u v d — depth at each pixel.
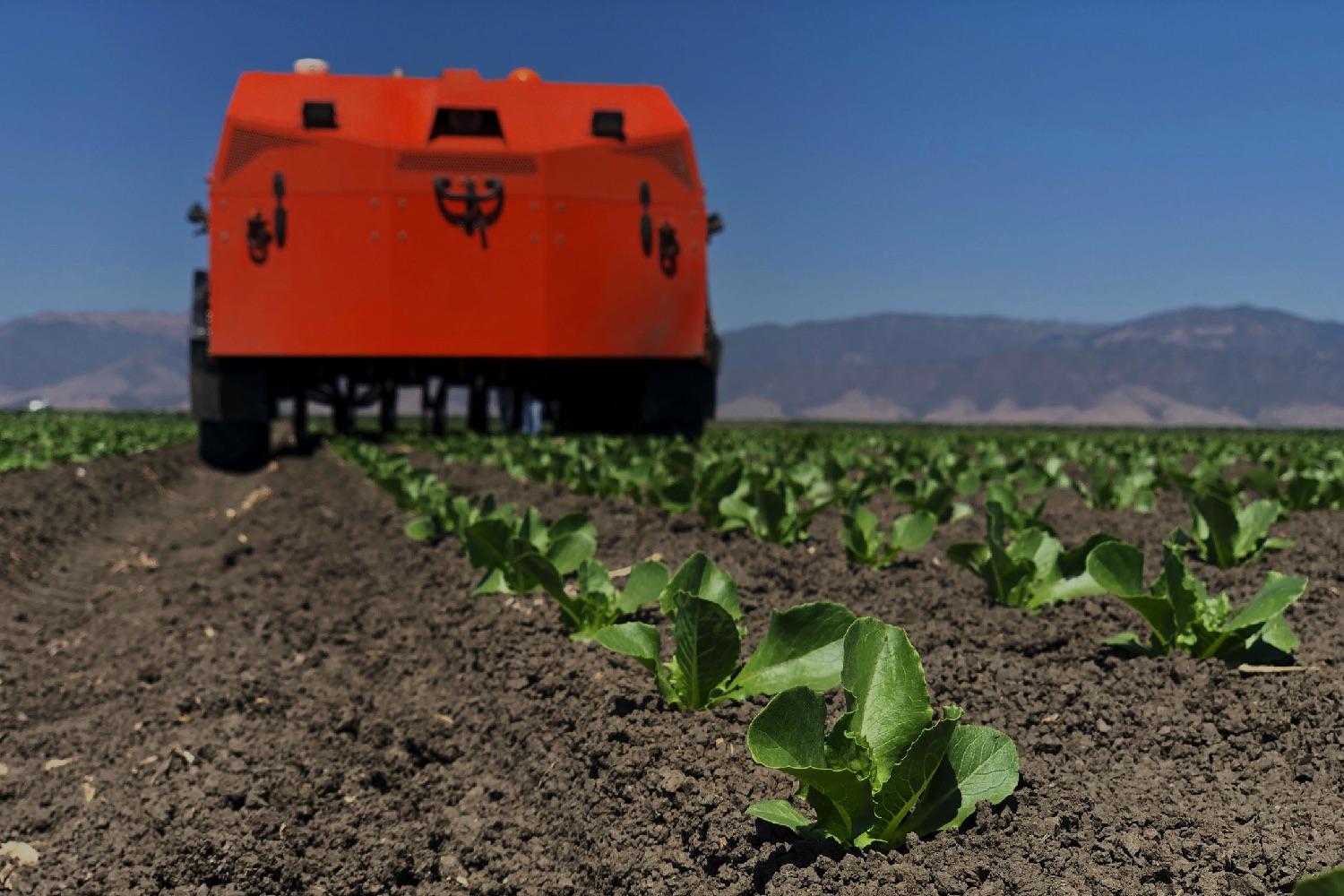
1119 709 3.36
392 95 12.02
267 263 11.41
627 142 11.69
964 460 9.48
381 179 11.34
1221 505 5.19
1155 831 2.59
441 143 11.46
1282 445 14.34
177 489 12.83
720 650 3.28
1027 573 4.56
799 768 2.37
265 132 11.37
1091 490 8.31
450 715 4.22
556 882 2.96
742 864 2.66
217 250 11.41
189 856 3.26
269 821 3.50
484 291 11.49
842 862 2.46
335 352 11.44
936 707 3.47
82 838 3.44
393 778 3.90
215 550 8.30
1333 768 2.85
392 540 7.50
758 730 2.44
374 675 5.00
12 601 6.67
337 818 3.59
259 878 3.21
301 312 11.42
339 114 11.68
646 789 3.05
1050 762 3.08
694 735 3.22
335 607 6.13
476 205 11.42
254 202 11.40
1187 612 3.72
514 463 10.73
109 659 5.46
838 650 3.31
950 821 2.54
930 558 5.82
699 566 3.86
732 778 3.00
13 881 3.19
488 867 3.15
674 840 2.84
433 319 11.45
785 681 3.29
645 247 11.74
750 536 6.47
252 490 12.10
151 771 3.96
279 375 13.58
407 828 3.49
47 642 5.84
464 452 12.77
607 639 3.44
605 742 3.34
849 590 5.07
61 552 8.32
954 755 2.67
